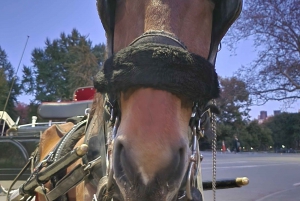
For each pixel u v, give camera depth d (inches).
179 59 18.9
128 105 19.3
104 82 20.4
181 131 19.0
